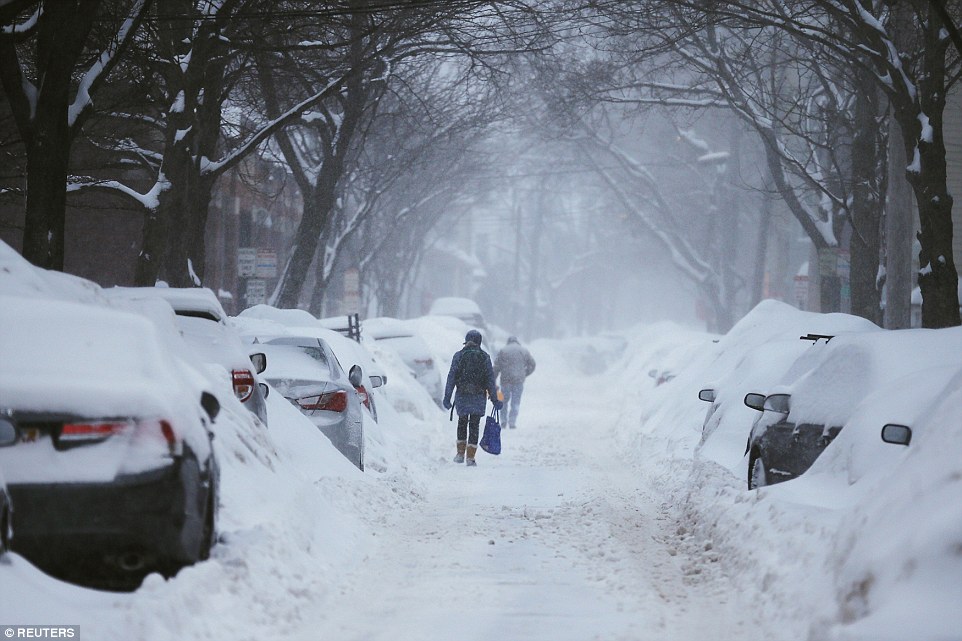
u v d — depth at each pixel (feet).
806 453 120.88
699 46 306.55
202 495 81.05
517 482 194.39
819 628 73.92
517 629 83.25
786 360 174.29
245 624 77.97
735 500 113.91
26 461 75.56
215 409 92.43
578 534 130.62
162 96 240.94
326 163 321.52
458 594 96.43
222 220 483.10
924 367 117.80
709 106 331.98
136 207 244.63
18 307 85.05
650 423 259.19
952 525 69.92
